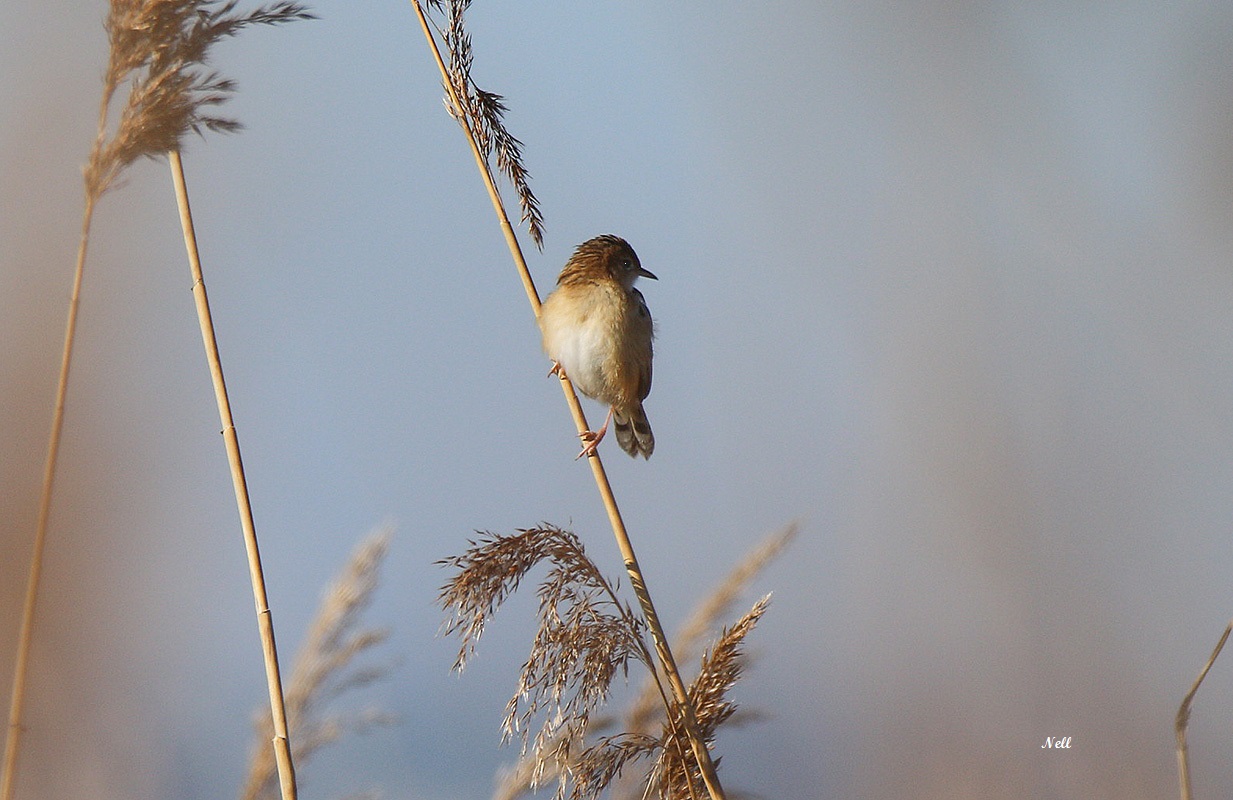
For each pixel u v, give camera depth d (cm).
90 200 736
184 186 761
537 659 645
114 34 743
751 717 700
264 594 691
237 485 715
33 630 684
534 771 670
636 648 657
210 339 745
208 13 755
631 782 733
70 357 717
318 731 800
